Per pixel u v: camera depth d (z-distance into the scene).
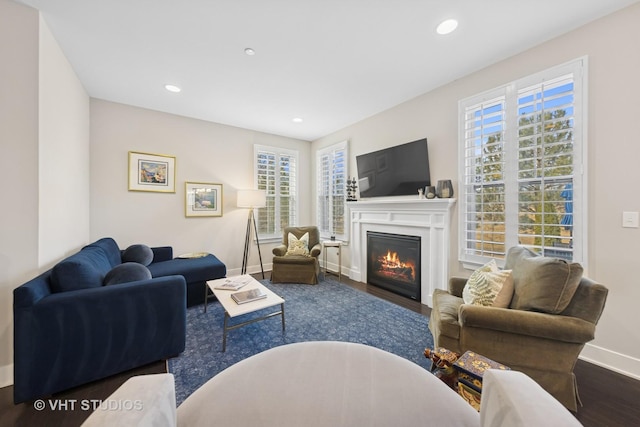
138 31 2.03
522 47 2.22
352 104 3.44
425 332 2.34
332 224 4.65
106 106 3.31
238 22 1.93
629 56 1.75
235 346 2.12
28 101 1.80
